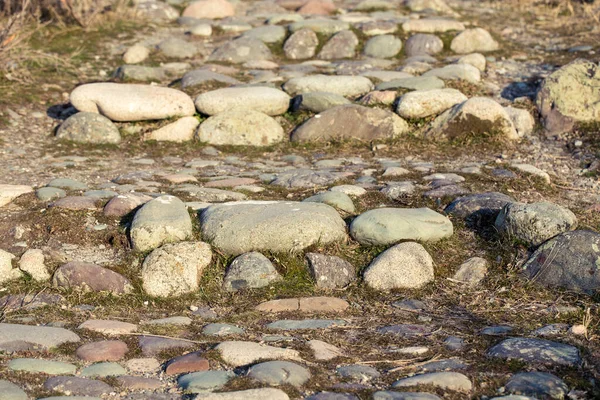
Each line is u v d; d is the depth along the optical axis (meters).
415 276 8.48
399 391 6.07
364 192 10.42
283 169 11.90
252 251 8.71
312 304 8.04
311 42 18.05
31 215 9.40
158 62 17.34
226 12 21.56
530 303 8.06
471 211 9.73
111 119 13.52
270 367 6.33
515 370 6.46
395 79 14.84
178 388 6.16
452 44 17.98
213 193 10.38
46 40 18.14
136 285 8.36
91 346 6.80
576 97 13.57
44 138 13.33
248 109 13.55
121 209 9.55
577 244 8.38
